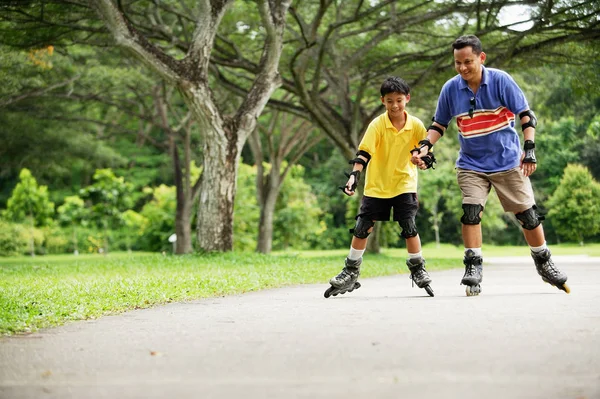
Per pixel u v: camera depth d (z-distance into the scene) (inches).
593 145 3570.4
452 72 1584.6
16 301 485.7
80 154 2588.6
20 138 2358.5
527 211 475.2
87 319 411.2
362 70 1845.5
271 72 1359.5
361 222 499.5
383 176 493.0
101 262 1341.0
